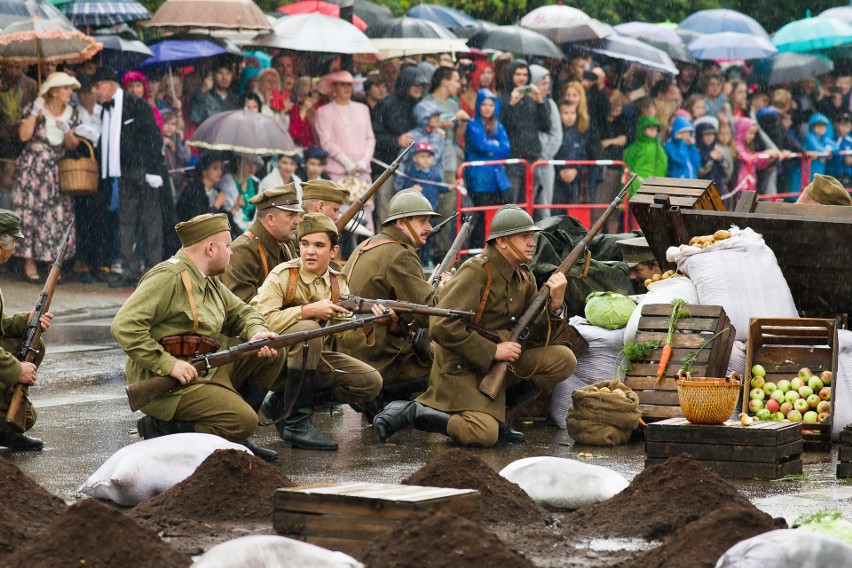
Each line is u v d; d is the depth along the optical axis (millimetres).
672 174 25016
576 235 13547
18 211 19234
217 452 7016
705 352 10180
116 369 13906
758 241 10977
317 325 9352
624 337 10594
